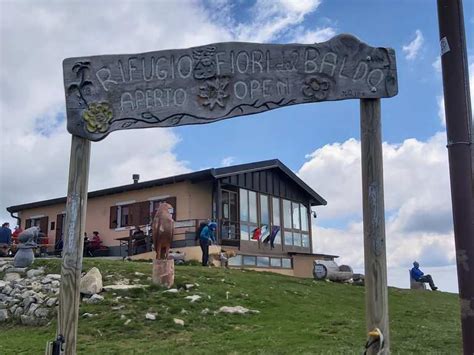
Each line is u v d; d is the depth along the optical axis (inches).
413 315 528.1
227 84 227.6
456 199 170.2
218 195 1050.7
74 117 229.1
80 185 225.6
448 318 518.0
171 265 581.0
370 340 202.2
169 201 1085.8
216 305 522.6
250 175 1147.9
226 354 357.1
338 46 225.1
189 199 1059.3
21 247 678.5
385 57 223.6
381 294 208.4
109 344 409.1
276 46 227.8
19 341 437.7
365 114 223.3
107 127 228.4
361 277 864.3
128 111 229.5
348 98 222.7
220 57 229.0
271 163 1172.5
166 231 581.9
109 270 637.9
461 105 173.9
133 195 1151.0
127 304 509.7
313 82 224.5
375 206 213.6
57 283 589.0
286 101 224.8
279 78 226.4
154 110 228.8
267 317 491.8
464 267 166.1
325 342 380.2
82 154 229.1
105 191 1174.3
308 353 345.1
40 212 1334.9
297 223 1266.0
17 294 566.6
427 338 395.9
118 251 1146.0
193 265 880.9
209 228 896.9
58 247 1200.2
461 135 172.6
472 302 163.8
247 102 226.2
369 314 209.0
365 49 224.1
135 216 1134.4
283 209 1227.9
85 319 475.2
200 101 228.1
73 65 230.8
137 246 1045.2
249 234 1117.7
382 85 221.6
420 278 855.7
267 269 1101.1
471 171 170.4
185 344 398.6
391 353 350.6
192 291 564.7
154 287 559.5
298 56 226.8
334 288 712.4
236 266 1031.6
